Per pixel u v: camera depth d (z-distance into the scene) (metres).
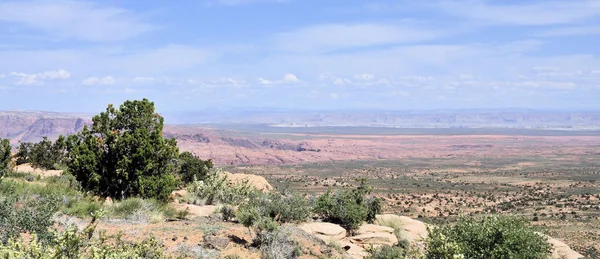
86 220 14.45
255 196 21.14
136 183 21.64
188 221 16.80
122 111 23.12
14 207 12.58
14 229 10.79
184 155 32.91
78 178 22.16
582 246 51.09
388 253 14.55
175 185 22.89
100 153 22.00
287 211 18.75
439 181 176.62
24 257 6.79
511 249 12.47
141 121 23.05
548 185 155.38
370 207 22.67
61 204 15.87
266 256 13.30
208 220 17.34
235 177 32.41
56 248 6.98
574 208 92.44
